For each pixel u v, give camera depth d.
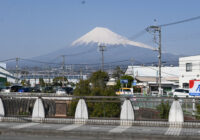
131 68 92.94
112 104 21.92
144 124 17.58
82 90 30.22
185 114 23.48
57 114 20.95
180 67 64.06
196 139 14.17
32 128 16.56
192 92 33.09
